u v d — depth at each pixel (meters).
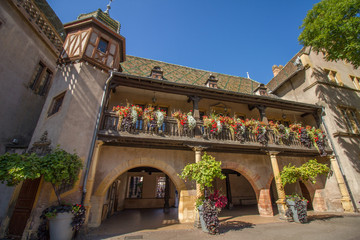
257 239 5.33
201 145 8.20
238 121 9.26
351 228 6.23
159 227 7.17
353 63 10.02
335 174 10.39
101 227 7.19
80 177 6.39
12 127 8.59
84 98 7.51
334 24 9.20
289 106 11.19
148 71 12.52
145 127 7.79
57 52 11.64
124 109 7.66
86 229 6.17
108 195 9.91
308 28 10.41
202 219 6.32
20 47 9.17
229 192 13.40
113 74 8.20
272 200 14.76
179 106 10.40
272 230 6.31
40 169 4.93
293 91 14.29
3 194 6.75
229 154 9.88
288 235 5.65
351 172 10.13
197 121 8.63
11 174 4.60
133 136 7.43
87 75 7.94
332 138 11.16
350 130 11.76
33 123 9.79
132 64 12.86
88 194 6.49
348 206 9.62
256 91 13.35
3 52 8.29
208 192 7.19
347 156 10.50
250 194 15.67
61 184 5.97
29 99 9.63
